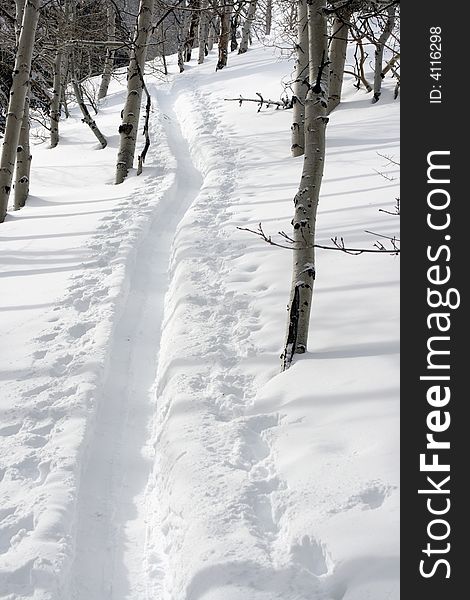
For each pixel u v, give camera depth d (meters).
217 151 12.96
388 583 2.62
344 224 7.29
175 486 3.60
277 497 3.30
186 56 31.11
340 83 14.49
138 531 3.63
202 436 3.95
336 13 4.64
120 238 8.41
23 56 9.88
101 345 5.43
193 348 5.13
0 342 5.65
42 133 19.91
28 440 4.16
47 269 7.50
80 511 3.71
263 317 5.54
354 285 5.60
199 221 8.55
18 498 3.62
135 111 12.46
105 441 4.44
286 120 15.14
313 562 2.92
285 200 9.04
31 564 3.06
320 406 3.99
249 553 2.96
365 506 3.08
